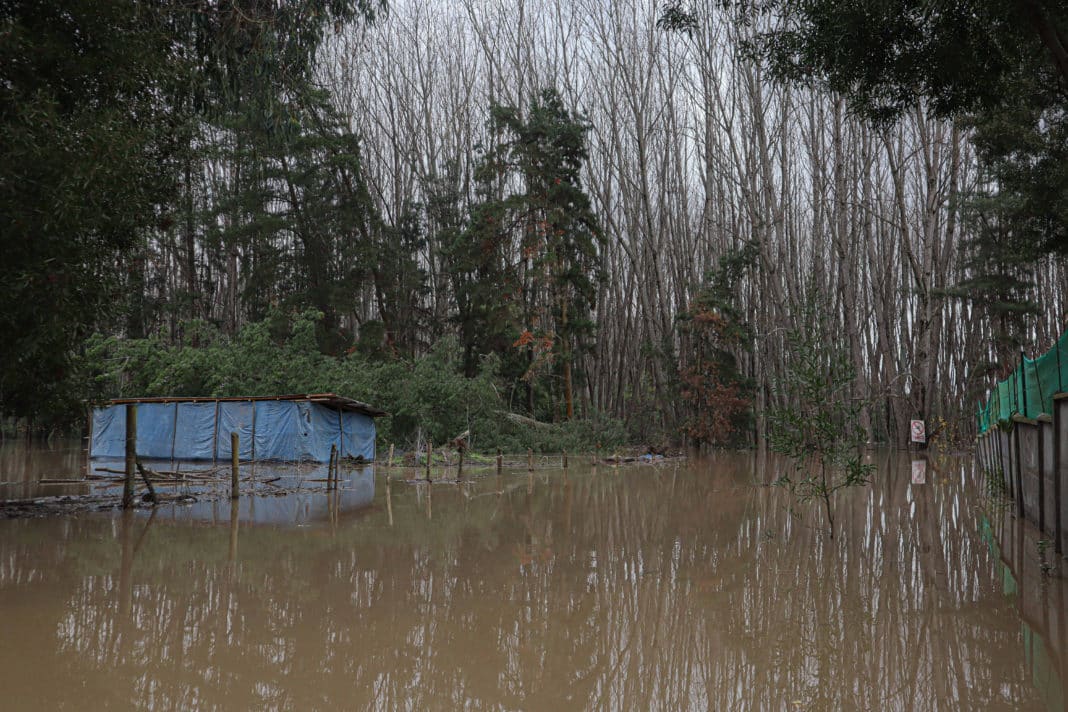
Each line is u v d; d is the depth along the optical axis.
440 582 7.43
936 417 36.34
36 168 7.77
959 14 8.74
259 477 19.20
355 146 34.19
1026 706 4.18
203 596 6.80
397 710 4.25
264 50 13.12
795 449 10.29
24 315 8.51
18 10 8.71
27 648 5.26
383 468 23.80
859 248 46.31
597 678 4.79
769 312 37.38
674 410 35.38
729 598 6.75
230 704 4.30
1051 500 9.23
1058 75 14.38
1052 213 19.17
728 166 40.16
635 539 9.98
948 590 6.96
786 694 4.47
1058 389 9.57
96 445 25.16
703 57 35.25
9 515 11.70
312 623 5.99
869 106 10.86
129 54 9.57
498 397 30.19
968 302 44.72
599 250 40.25
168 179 11.81
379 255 34.25
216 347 28.84
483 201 39.12
